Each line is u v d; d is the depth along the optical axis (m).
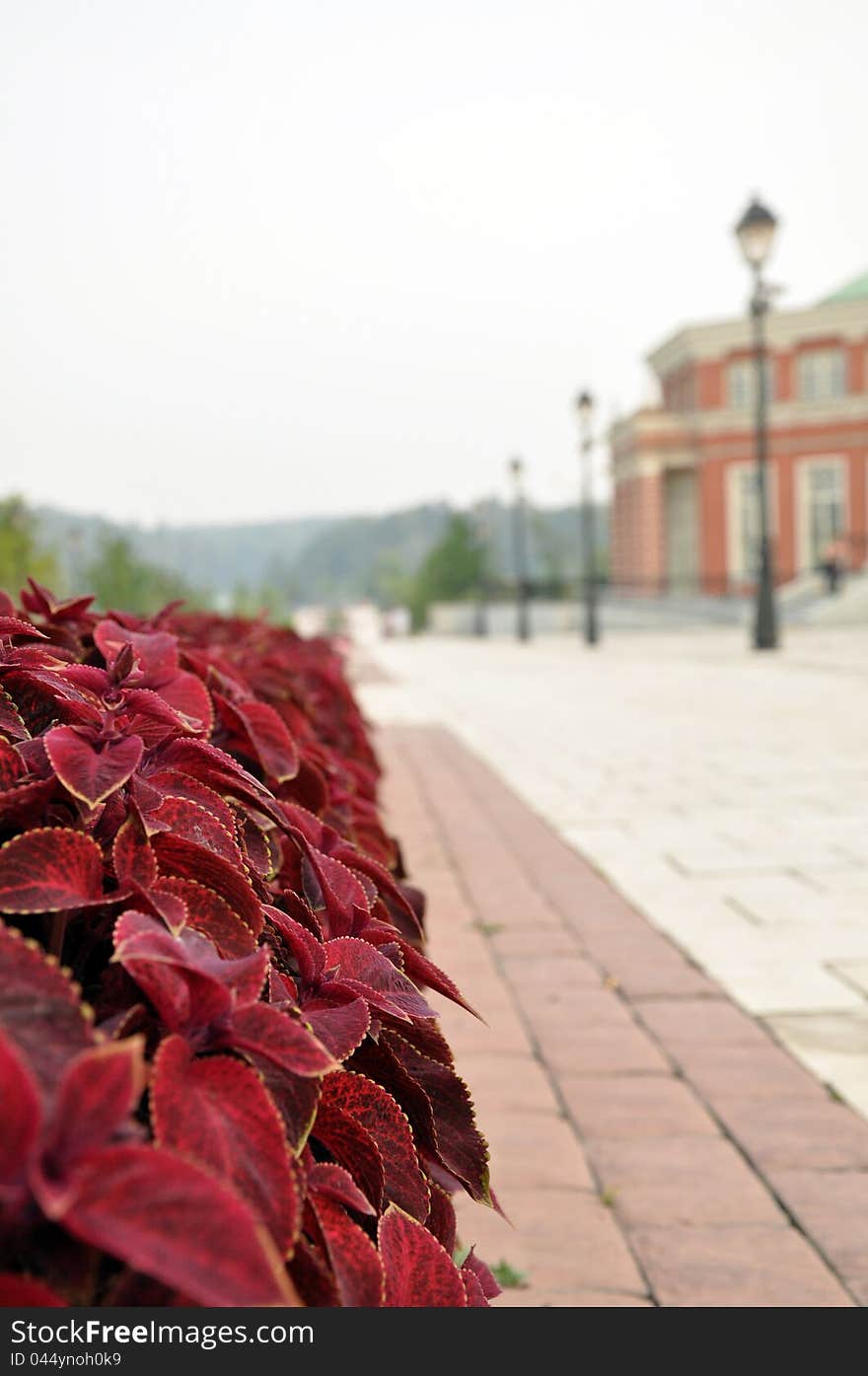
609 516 47.72
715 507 39.81
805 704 12.09
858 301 37.53
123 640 1.44
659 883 5.00
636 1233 2.23
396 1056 0.99
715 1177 2.45
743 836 5.86
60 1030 0.57
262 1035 0.70
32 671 1.11
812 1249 2.16
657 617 37.28
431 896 4.76
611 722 11.48
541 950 4.04
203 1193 0.50
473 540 63.56
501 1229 2.25
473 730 11.49
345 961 1.02
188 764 1.18
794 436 38.78
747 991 3.59
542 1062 3.06
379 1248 0.80
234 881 0.92
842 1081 2.92
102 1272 0.63
